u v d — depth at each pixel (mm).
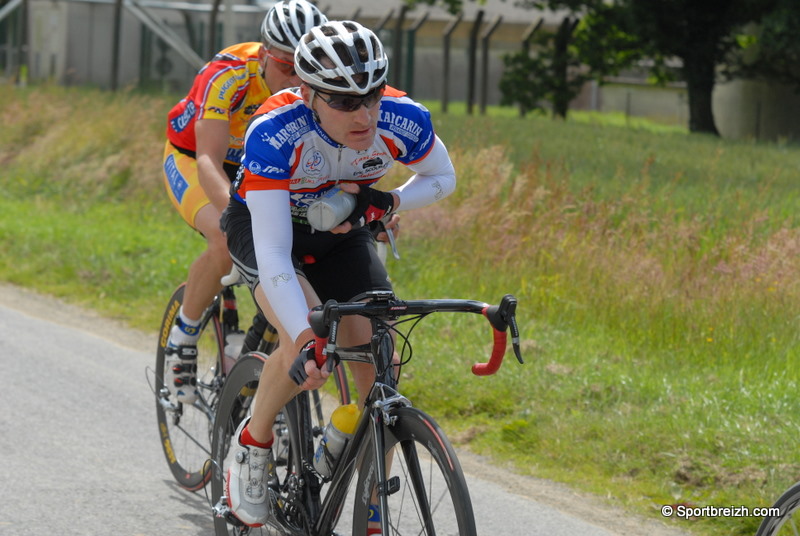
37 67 64625
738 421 11258
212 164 9266
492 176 20141
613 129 48719
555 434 11625
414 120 7375
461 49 75188
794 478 9914
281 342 7262
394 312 6508
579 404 12328
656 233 17766
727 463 10398
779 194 24250
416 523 6613
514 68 70812
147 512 9523
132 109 32438
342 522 9305
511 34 86875
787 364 13250
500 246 18000
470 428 12125
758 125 69375
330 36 6535
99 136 30000
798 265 15648
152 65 65188
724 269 15711
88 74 65125
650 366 13453
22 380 13625
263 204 6863
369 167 7363
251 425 7629
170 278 19359
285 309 6723
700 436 10922
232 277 8438
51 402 12766
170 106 37656
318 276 7762
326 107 6699
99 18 65000
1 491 9758
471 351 14164
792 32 57844
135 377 14172
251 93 9680
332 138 6945
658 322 14805
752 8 61938
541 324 15445
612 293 15852
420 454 6594
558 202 19344
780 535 9023
